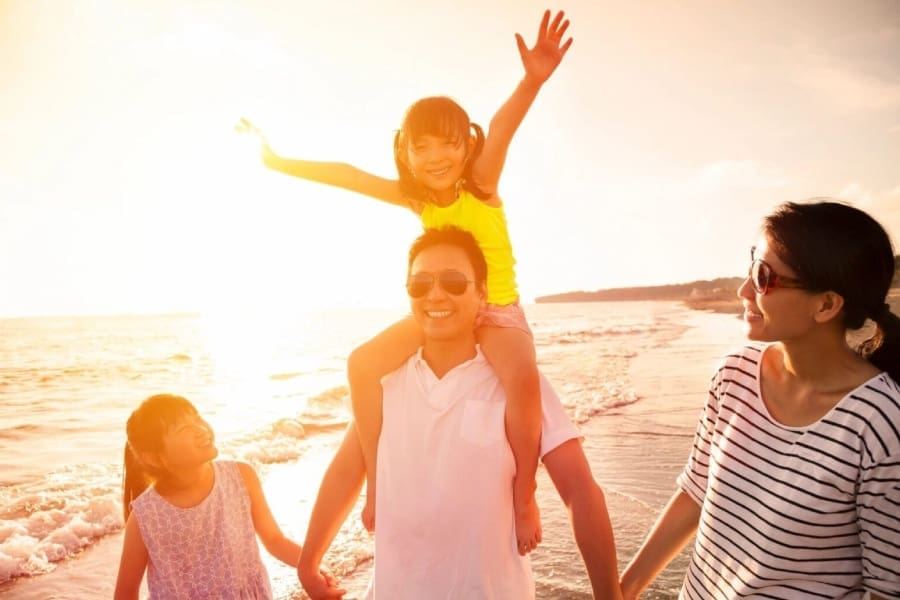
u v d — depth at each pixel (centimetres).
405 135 251
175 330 7238
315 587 244
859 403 172
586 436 797
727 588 198
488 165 246
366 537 482
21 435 1005
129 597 267
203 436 265
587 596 388
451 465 205
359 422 225
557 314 8762
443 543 205
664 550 236
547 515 531
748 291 189
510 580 206
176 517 266
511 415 209
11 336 5847
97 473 723
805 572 182
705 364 1664
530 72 239
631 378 1374
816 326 179
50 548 485
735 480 197
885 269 173
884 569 166
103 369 2392
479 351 222
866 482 167
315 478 671
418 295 210
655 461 677
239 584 275
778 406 193
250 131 313
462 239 216
